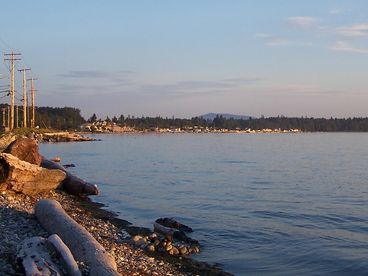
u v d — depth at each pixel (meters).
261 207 30.28
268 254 19.11
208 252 19.16
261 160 75.12
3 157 23.27
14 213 19.36
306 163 69.56
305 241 21.27
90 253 13.41
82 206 26.75
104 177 47.34
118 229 21.30
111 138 176.00
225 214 27.61
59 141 128.75
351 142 156.25
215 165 64.50
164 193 36.38
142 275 14.20
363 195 36.62
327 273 16.92
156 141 153.38
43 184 24.94
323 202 32.84
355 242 21.20
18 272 11.26
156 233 20.47
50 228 16.61
